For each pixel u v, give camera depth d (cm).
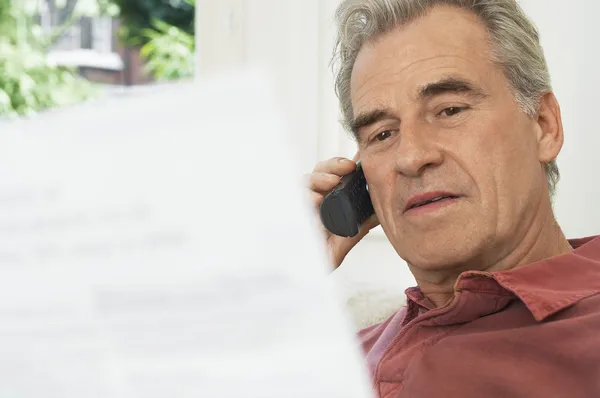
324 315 28
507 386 82
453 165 97
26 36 307
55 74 315
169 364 29
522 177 100
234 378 28
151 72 338
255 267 28
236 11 226
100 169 28
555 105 106
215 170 28
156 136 28
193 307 28
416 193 99
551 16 185
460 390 85
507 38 101
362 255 209
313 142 217
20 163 28
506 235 98
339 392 28
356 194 117
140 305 28
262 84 28
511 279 91
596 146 183
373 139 108
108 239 28
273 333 28
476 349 87
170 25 339
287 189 28
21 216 28
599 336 81
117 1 346
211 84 28
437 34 100
